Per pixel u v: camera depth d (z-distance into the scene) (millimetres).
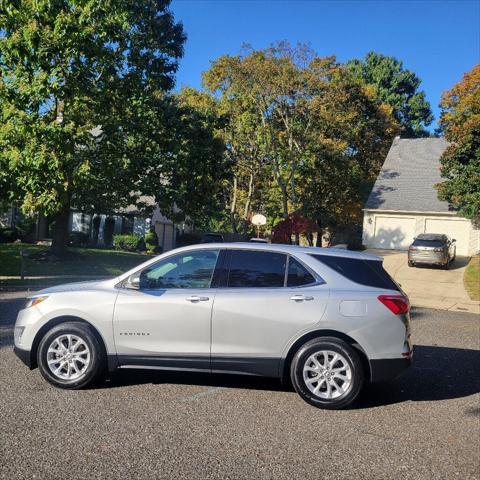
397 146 42094
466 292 20609
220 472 4121
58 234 22938
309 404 5848
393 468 4305
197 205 23203
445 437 5027
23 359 6191
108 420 5145
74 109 17734
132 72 20516
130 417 5250
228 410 5582
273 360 5828
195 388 6340
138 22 20328
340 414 5594
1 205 27750
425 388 6711
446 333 11180
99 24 16609
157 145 21750
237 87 34500
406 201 37156
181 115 22484
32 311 6199
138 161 21188
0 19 16312
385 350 5770
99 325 6016
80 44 16328
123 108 20609
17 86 16500
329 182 41312
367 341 5746
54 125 16688
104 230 37562
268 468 4223
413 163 40125
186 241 43531
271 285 5984
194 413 5445
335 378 5730
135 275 6207
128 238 34781
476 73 26188
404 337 5859
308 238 41906
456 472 4262
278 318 5797
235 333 5848
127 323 5988
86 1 16172
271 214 44656
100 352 6055
